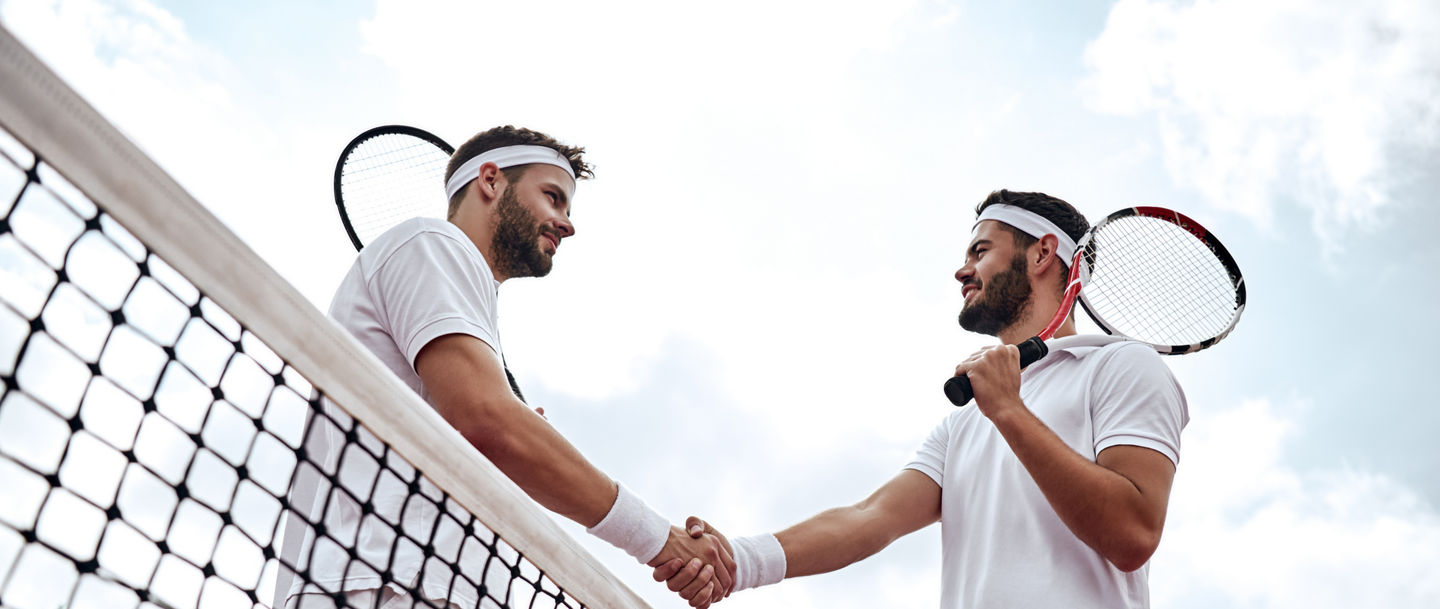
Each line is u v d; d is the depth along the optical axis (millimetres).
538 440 2234
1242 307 3279
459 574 1735
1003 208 3129
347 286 2430
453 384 2203
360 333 2344
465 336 2264
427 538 2055
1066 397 2592
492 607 2119
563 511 2330
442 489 1703
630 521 2383
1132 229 3318
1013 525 2459
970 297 3104
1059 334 2943
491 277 2549
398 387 1626
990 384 2439
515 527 1829
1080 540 2326
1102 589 2334
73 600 1233
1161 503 2297
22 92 1098
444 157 3648
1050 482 2301
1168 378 2525
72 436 1188
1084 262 3041
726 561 2613
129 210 1221
